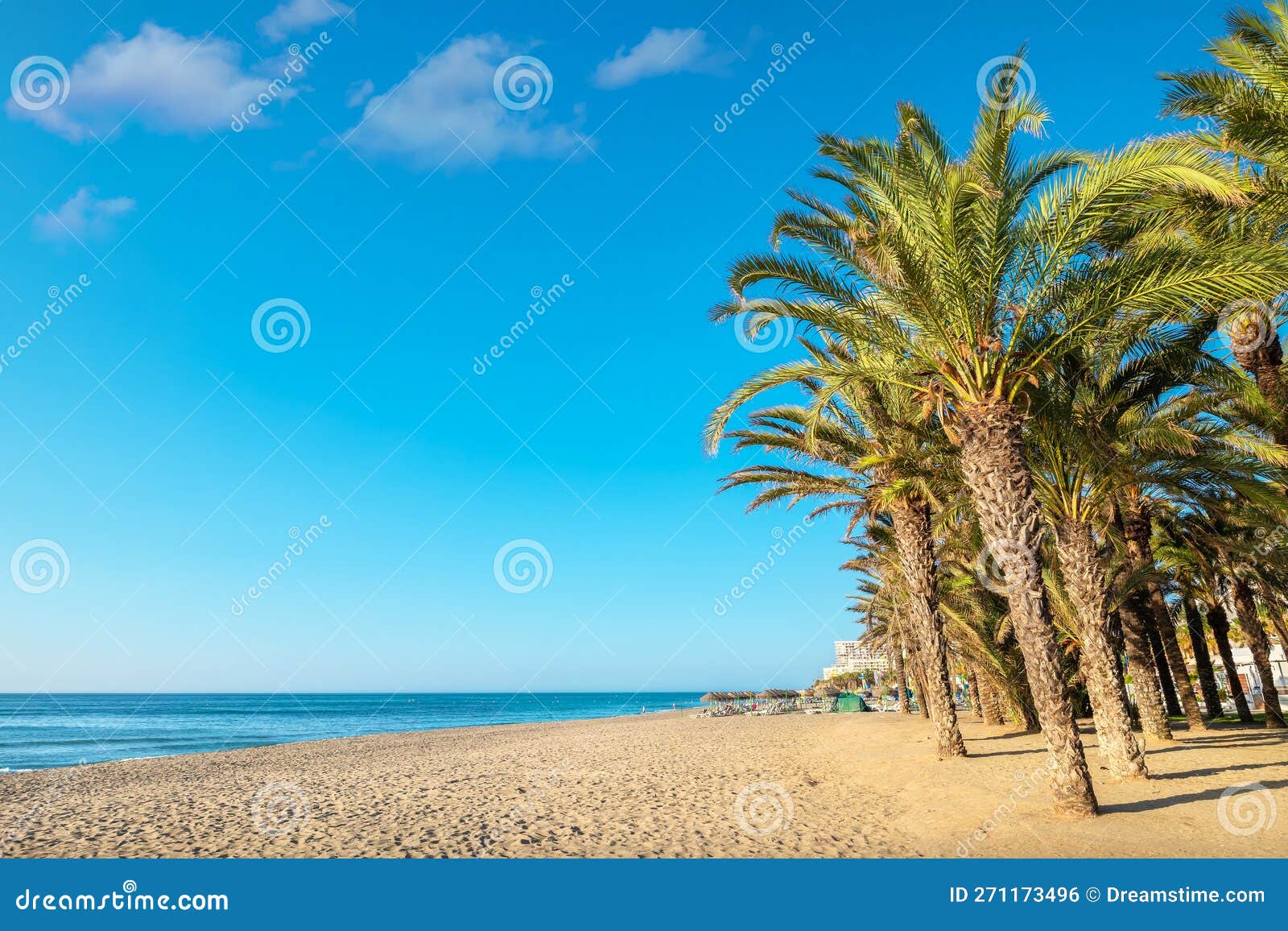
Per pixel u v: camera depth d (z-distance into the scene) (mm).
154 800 15727
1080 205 9531
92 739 54844
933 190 9672
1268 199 10844
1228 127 10578
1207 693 25156
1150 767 13352
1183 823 9023
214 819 13172
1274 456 12477
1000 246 9914
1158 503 19547
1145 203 10289
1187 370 12766
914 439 15773
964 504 16844
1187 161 8875
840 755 21047
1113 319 10852
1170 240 10281
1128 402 13383
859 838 10219
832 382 12312
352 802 15031
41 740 53344
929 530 17281
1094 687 12531
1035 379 10969
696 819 12289
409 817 13094
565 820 12578
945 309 10516
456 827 12125
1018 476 10328
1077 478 13148
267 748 33062
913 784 13984
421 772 21156
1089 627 12711
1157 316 11750
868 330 11289
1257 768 12234
